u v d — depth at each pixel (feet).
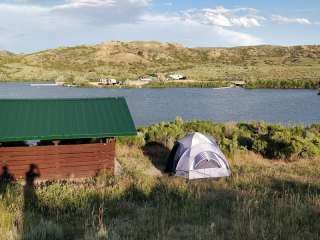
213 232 27.55
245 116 177.17
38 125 50.37
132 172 53.98
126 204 36.47
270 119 165.07
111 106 55.98
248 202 33.86
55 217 32.19
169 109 208.13
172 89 415.64
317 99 269.85
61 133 49.93
